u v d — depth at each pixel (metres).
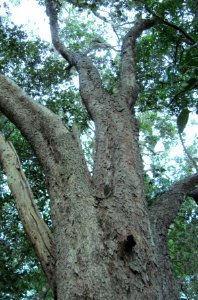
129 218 2.36
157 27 5.66
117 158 2.85
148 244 2.29
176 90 6.69
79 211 2.35
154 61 7.50
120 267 2.07
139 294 1.99
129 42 4.71
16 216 6.93
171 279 2.75
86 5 6.62
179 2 5.77
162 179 7.96
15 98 3.21
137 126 3.47
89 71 4.12
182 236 8.76
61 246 2.24
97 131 3.25
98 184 2.63
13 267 6.53
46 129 2.96
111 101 3.57
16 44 7.89
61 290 2.04
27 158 7.00
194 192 4.09
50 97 7.88
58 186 2.59
